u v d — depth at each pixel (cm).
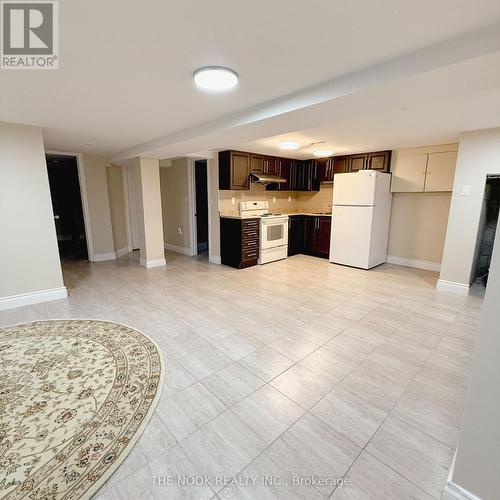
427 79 166
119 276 466
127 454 146
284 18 130
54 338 262
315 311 325
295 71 183
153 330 279
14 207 324
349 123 312
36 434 158
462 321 300
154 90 214
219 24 135
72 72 184
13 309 329
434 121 303
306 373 213
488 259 443
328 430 162
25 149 323
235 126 272
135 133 356
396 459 145
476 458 115
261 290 397
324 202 641
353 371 216
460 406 181
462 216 369
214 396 189
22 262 335
